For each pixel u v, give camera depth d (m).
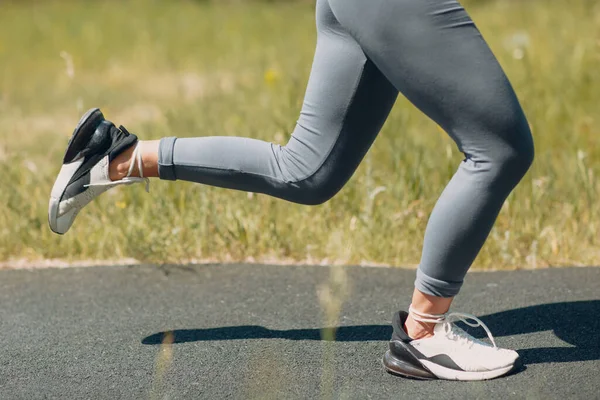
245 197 4.57
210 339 3.22
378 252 4.14
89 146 2.91
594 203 4.50
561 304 3.50
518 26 8.78
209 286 3.85
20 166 5.39
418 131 5.85
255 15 12.50
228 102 7.03
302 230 4.34
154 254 4.22
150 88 8.58
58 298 3.72
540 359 2.95
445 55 2.54
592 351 3.01
